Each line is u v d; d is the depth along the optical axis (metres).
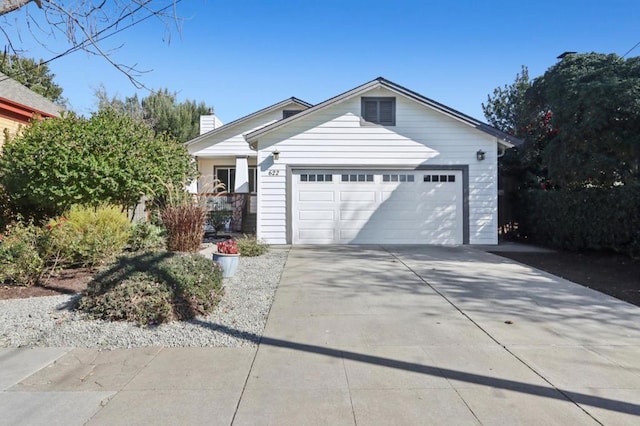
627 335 4.79
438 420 3.00
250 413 3.09
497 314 5.57
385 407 3.18
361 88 12.73
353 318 5.38
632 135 9.30
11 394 3.37
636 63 9.83
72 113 10.94
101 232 8.27
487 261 9.68
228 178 20.88
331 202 13.04
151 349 4.36
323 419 3.01
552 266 9.25
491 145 12.98
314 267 8.86
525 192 13.76
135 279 5.27
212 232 16.61
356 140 13.02
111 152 10.27
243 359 4.09
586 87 9.85
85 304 5.31
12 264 6.72
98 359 4.09
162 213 10.58
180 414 3.07
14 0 4.25
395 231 13.05
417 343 4.52
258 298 6.33
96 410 3.12
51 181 9.81
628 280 7.73
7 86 13.86
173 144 12.65
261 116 19.91
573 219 10.99
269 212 13.02
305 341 4.57
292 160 13.00
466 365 3.95
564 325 5.13
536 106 13.33
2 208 10.98
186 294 5.34
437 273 8.23
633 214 9.20
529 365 3.95
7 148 10.58
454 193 13.03
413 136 13.02
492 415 3.07
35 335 4.67
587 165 9.92
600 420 3.01
